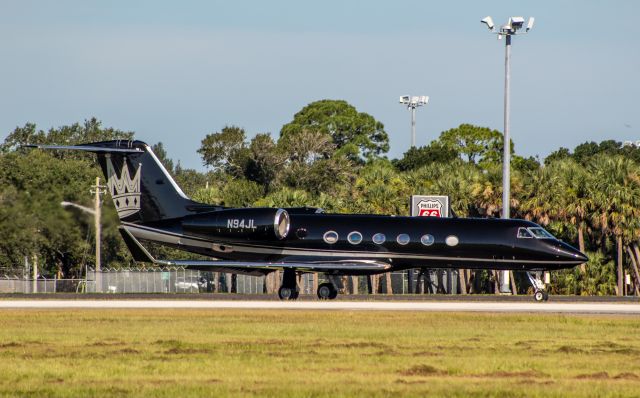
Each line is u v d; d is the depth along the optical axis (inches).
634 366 2982.3
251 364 2967.5
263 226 6235.2
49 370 2829.7
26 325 4173.2
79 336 3742.6
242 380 2657.5
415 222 6235.2
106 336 3740.2
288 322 4293.8
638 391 2511.1
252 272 6274.6
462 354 3240.7
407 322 4306.1
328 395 2423.7
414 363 3011.8
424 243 6156.5
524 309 5157.5
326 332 3892.7
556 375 2802.7
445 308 5196.9
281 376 2733.8
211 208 6437.0
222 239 6353.3
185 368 2876.5
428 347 3425.2
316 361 3038.9
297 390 2486.5
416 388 2529.5
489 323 4279.0
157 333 3850.9
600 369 2920.8
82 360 3038.9
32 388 2519.7
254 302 5787.4
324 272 6299.2
